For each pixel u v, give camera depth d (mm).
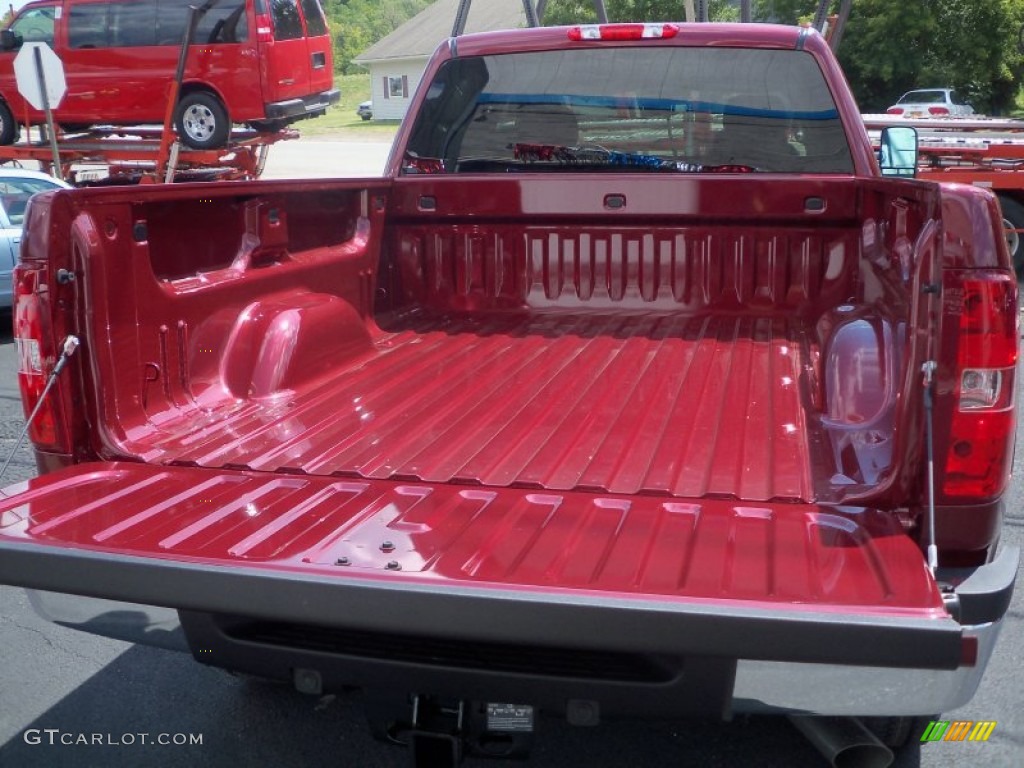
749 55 4270
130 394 3064
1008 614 4289
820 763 3268
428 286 4652
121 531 2512
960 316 2518
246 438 3174
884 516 2539
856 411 3002
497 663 2348
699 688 2230
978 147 11484
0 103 17344
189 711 3631
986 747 3338
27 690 3773
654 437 3123
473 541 2441
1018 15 40406
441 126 4629
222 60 16156
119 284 2994
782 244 4316
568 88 4453
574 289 4543
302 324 3635
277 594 2225
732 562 2285
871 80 42562
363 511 2650
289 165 30500
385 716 2525
